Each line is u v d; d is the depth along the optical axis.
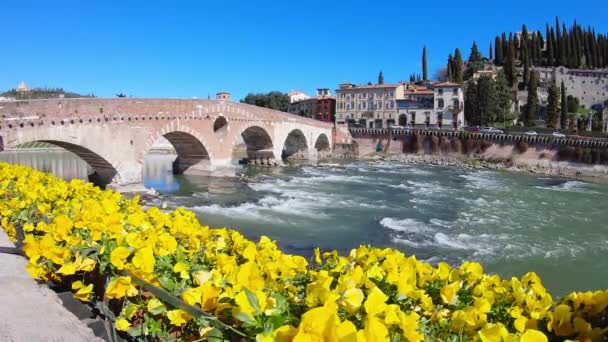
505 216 39.31
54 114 38.09
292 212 38.38
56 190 11.30
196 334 4.71
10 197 11.25
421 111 116.75
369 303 4.08
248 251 6.16
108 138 43.31
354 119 125.31
